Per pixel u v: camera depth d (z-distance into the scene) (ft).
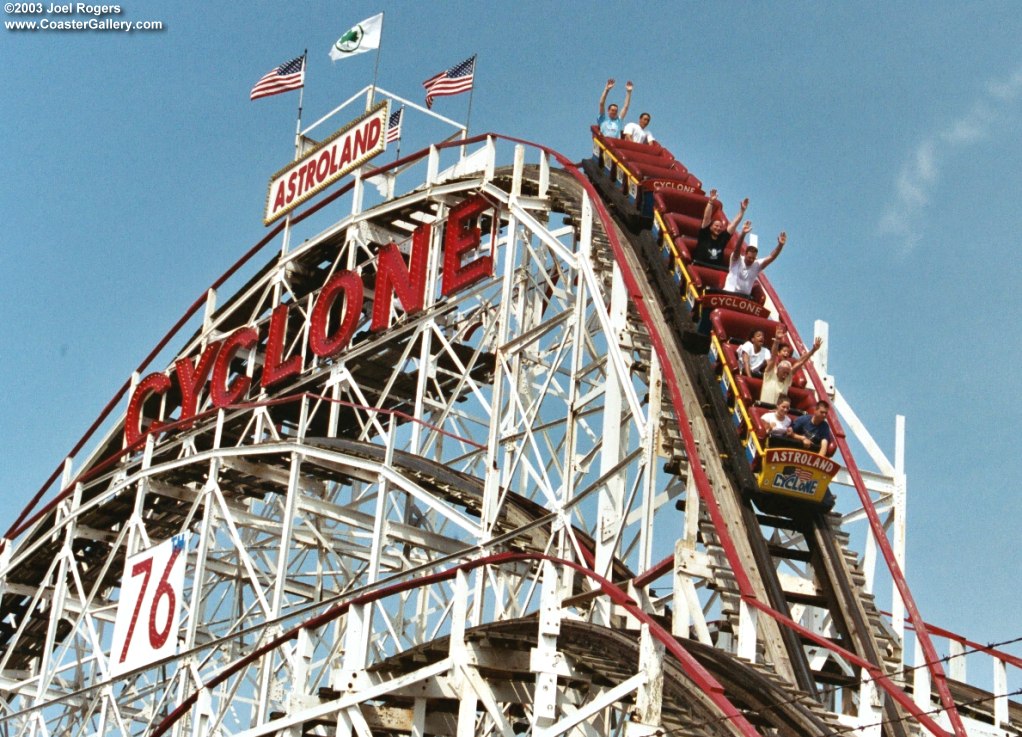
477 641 108.78
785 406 110.83
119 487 170.91
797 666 100.63
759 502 112.06
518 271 153.69
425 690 109.91
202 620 172.04
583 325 132.16
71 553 176.45
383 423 181.57
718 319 120.16
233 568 169.58
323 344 168.76
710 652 97.86
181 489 170.60
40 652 199.52
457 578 107.76
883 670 101.96
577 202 145.69
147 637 157.48
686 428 111.04
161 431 169.37
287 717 114.11
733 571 101.60
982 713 112.78
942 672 101.86
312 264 184.03
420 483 151.02
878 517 113.50
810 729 90.07
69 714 178.19
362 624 112.78
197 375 184.55
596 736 106.32
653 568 106.32
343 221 174.60
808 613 115.34
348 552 165.58
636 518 122.83
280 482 163.63
